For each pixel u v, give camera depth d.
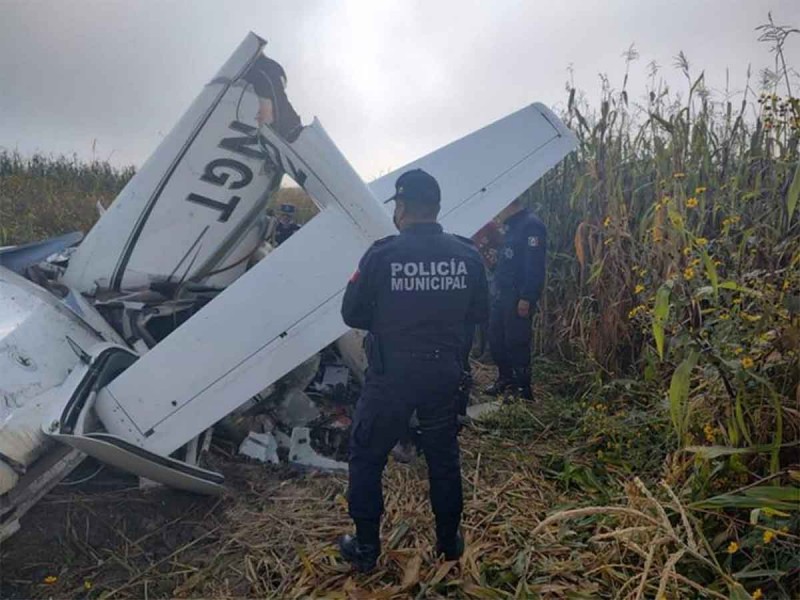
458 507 2.44
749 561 2.23
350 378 4.03
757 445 2.32
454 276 2.37
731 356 2.48
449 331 2.38
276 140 3.32
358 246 3.16
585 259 4.75
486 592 2.24
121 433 2.87
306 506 2.91
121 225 3.48
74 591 2.39
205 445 3.14
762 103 3.40
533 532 2.17
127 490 2.94
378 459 2.39
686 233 2.82
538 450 3.56
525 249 4.21
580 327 4.60
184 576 2.48
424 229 2.43
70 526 2.70
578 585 2.27
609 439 3.46
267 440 3.36
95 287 3.51
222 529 2.76
